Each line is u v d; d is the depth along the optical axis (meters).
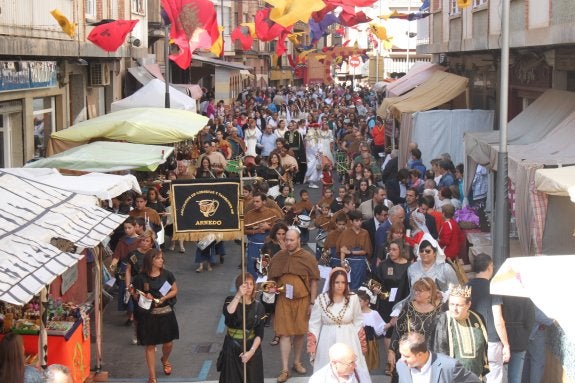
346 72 91.06
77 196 10.63
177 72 46.28
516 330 10.10
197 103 39.31
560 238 13.00
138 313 11.89
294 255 12.14
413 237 13.65
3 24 17.48
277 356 13.29
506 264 8.64
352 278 14.37
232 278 18.19
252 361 10.88
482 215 18.17
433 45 32.44
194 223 10.99
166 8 15.95
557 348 9.95
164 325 11.93
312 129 31.00
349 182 23.92
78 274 14.70
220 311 15.74
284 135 31.20
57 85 23.44
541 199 13.05
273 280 12.18
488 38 23.41
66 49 21.95
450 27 29.38
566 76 19.42
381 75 72.94
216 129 34.78
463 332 9.19
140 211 17.28
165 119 20.59
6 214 9.02
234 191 10.94
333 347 8.37
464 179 19.62
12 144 20.78
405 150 25.94
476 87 28.69
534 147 15.59
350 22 22.02
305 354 13.33
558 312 7.64
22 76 19.62
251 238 16.09
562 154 14.36
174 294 12.02
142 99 26.64
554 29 17.23
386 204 17.14
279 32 21.17
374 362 11.75
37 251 8.23
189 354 13.38
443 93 27.98
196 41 16.34
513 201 15.37
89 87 28.03
